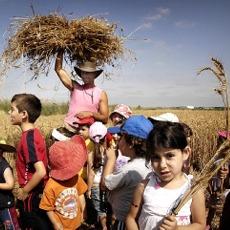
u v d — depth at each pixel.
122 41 6.29
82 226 6.17
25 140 4.16
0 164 4.44
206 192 5.12
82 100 6.19
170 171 2.77
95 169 5.62
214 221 4.91
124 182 3.57
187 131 4.76
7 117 17.91
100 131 5.47
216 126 11.60
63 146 3.93
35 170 4.18
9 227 4.49
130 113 7.23
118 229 3.69
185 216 2.74
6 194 4.50
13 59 6.21
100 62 6.34
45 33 6.07
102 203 5.53
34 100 4.39
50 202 3.93
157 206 2.81
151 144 2.79
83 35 6.09
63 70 6.29
